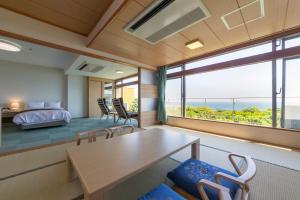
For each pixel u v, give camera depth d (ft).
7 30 7.07
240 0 5.69
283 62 8.69
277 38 8.73
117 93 26.45
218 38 9.14
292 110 8.57
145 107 15.14
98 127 14.52
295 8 6.22
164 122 15.92
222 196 2.45
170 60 13.97
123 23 7.21
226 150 7.99
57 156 7.18
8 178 5.19
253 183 4.87
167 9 6.15
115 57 12.32
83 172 3.08
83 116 22.90
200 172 3.87
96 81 23.99
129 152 4.25
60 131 12.64
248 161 3.37
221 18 6.92
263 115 10.57
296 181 4.99
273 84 8.96
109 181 2.74
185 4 5.85
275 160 6.66
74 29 9.23
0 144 8.68
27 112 13.42
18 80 17.81
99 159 3.76
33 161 6.61
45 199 4.05
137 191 4.53
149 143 5.12
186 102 14.64
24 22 7.59
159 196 2.93
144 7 5.99
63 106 21.16
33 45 12.28
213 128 11.85
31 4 6.75
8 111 15.76
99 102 20.04
